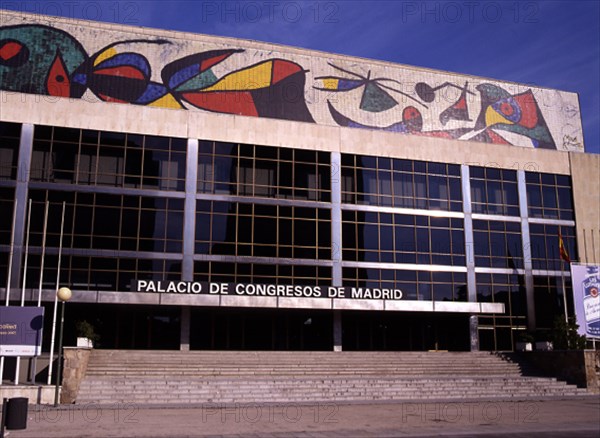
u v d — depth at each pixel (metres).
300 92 53.31
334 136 48.25
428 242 48.62
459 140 51.25
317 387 32.22
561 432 19.69
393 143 49.50
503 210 51.28
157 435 18.59
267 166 46.44
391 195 48.66
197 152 45.09
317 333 45.72
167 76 50.53
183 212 43.94
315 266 45.69
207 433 19.14
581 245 52.34
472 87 58.81
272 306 41.28
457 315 48.50
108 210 42.56
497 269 49.84
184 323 42.91
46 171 41.91
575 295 46.66
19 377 31.27
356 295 43.03
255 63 52.81
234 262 44.16
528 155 52.88
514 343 48.94
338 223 46.84
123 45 50.31
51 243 41.09
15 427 16.33
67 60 48.91
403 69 56.81
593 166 54.34
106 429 19.86
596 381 36.75
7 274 40.00
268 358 39.16
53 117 42.62
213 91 51.19
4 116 41.81
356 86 54.94
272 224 45.56
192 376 34.72
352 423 21.92
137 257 42.41
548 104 61.34
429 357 41.97
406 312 46.22
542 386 35.88
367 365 39.19
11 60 47.91
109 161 43.25
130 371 34.22
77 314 41.53
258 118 46.84
